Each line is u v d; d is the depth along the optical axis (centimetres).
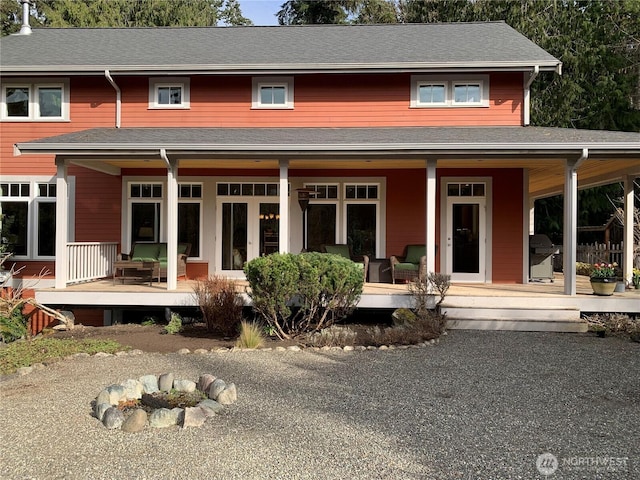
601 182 1411
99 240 1405
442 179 1373
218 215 1407
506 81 1381
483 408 590
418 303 1042
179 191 1412
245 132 1271
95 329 1119
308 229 1401
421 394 642
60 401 622
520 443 490
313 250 1392
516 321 1034
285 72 1365
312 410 582
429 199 1088
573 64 2403
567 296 1070
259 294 942
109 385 684
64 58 1430
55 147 1075
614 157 1059
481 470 434
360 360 816
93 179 1409
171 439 502
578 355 845
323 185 1403
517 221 1362
